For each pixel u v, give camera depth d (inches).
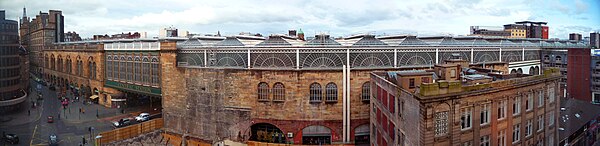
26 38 3378.4
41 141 2257.6
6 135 1877.5
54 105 2979.8
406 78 1685.5
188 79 2829.7
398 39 2982.3
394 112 1747.0
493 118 1606.8
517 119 1728.6
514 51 3390.7
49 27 3932.1
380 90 2034.9
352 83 2536.9
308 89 2539.4
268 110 2598.4
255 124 2682.1
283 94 2571.4
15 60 1873.8
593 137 2714.1
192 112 2819.9
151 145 2748.5
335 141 2556.6
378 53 2581.2
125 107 3710.6
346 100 2534.5
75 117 3041.3
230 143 2662.4
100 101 3769.7
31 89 2847.0
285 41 2709.2
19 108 1974.7
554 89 1968.5
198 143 2780.5
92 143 2516.0
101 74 3767.2
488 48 3132.4
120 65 3575.3
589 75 2960.1
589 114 2719.0
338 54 2529.5
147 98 3902.6
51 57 3887.8
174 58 2898.6
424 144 1385.3
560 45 4074.8
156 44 3208.7
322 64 2532.0
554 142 1994.3
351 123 2551.7
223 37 3476.9
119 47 3567.9
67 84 4077.3
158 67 3164.4
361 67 2546.8
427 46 2731.3
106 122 3085.6
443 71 1888.5
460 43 3171.8
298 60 2532.0
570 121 2554.1
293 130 2571.4
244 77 2625.5
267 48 2576.3
